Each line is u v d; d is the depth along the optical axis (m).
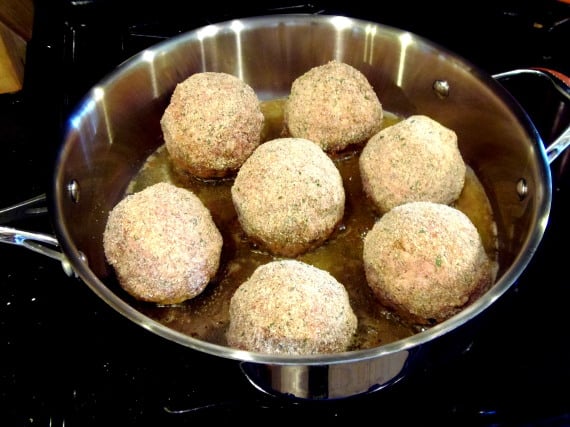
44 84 0.43
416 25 0.47
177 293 0.32
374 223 0.36
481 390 0.29
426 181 0.34
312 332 0.27
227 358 0.24
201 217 0.33
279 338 0.27
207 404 0.29
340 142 0.38
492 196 0.37
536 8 0.47
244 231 0.35
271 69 0.43
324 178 0.33
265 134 0.42
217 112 0.37
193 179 0.39
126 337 0.31
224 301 0.33
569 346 0.30
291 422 0.28
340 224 0.36
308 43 0.42
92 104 0.36
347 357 0.23
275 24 0.41
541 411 0.28
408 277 0.30
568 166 0.39
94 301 0.33
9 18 0.46
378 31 0.40
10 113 0.43
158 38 0.46
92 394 0.29
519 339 0.31
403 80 0.41
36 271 0.35
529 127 0.33
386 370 0.25
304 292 0.28
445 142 0.35
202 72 0.42
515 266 0.27
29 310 0.33
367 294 0.33
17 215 0.32
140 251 0.31
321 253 0.35
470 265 0.30
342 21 0.40
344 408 0.29
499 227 0.36
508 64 0.44
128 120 0.39
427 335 0.24
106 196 0.38
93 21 0.47
